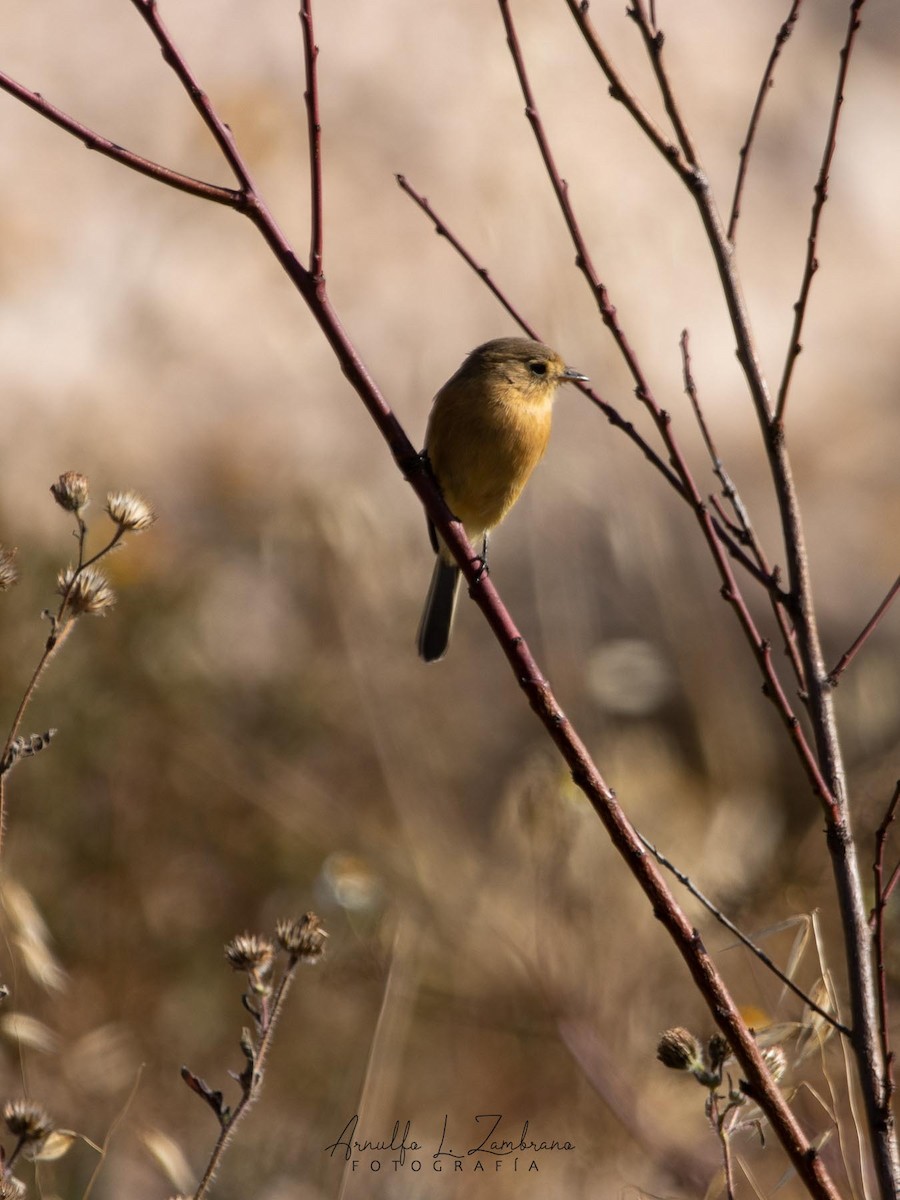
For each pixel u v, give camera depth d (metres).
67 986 9.54
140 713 11.11
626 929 10.52
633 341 19.41
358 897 10.46
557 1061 10.05
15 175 19.92
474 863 11.29
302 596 12.82
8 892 6.64
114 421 16.12
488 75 16.89
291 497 13.47
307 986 10.31
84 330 17.86
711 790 12.27
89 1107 8.91
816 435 20.41
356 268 19.06
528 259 14.19
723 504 18.70
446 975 10.55
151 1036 9.88
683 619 13.47
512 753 13.92
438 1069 10.12
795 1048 6.44
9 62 21.23
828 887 10.59
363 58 20.91
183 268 18.98
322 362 18.19
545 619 14.23
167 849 10.90
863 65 27.02
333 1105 9.56
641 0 5.91
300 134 20.34
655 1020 10.05
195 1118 9.47
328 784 11.98
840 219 24.42
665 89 5.88
